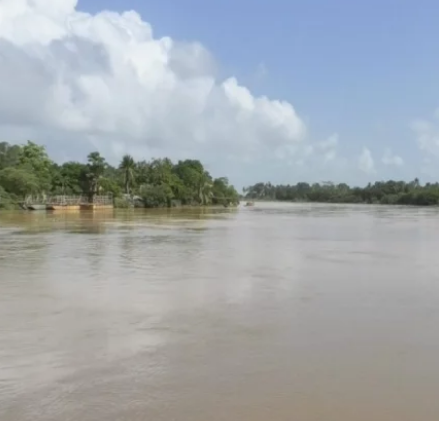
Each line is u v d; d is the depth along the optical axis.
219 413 8.09
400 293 17.98
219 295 17.47
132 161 137.38
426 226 62.47
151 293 17.75
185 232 48.25
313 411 8.19
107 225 57.72
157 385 9.20
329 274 22.44
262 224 65.19
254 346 11.53
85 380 9.44
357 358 10.71
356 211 132.88
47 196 113.06
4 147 127.38
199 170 169.88
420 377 9.65
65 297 16.97
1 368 10.06
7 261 25.94
